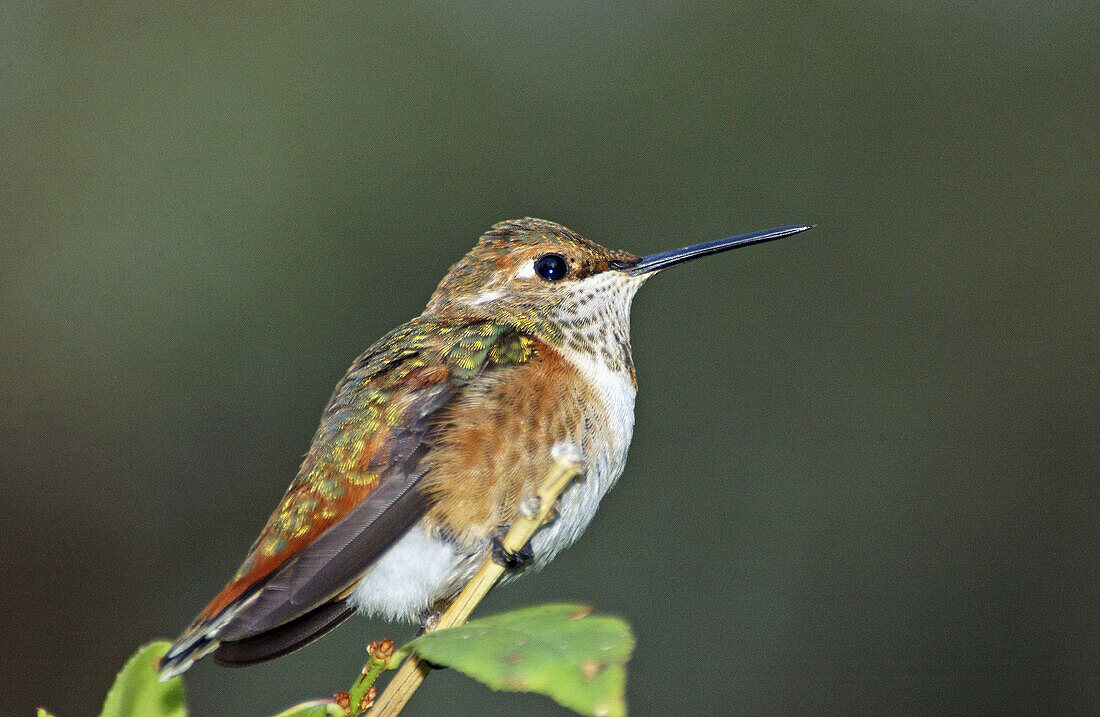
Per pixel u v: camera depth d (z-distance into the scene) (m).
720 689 11.95
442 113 14.19
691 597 12.34
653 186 13.99
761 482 12.68
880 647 12.21
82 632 12.80
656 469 12.73
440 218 13.82
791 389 13.03
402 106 14.17
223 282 13.39
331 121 14.06
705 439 12.84
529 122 14.22
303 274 13.48
